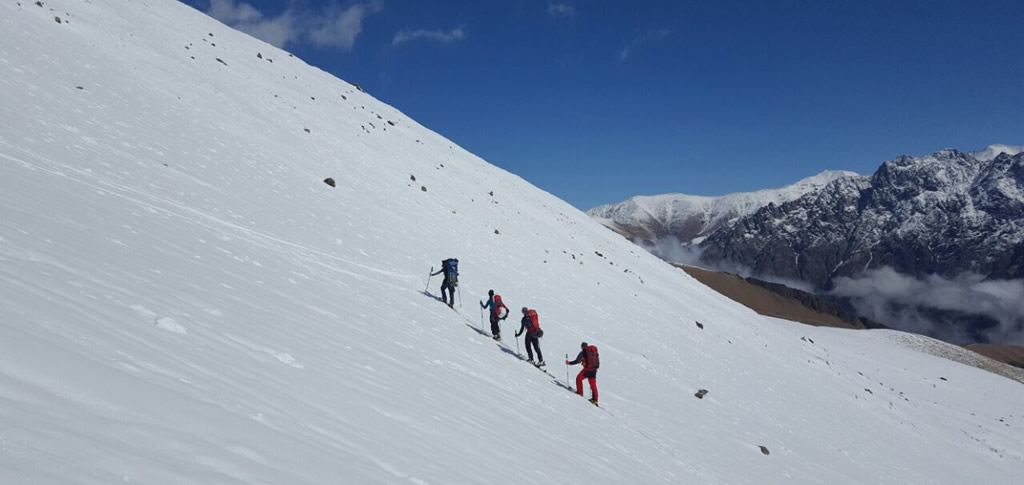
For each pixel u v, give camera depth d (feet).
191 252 39.17
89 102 71.51
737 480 47.73
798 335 226.79
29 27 86.53
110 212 40.40
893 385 194.18
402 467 17.22
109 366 14.08
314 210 76.07
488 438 26.21
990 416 179.83
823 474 65.16
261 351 23.22
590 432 39.86
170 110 85.56
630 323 102.37
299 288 42.70
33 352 12.64
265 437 14.26
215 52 143.74
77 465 9.19
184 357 18.04
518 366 51.29
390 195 104.63
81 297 19.62
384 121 177.27
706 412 70.59
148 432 11.64
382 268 65.72
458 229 105.60
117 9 130.72
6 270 19.01
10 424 9.38
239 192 67.87
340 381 23.93
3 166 40.11
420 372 33.40
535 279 98.84
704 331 130.72
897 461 89.76
